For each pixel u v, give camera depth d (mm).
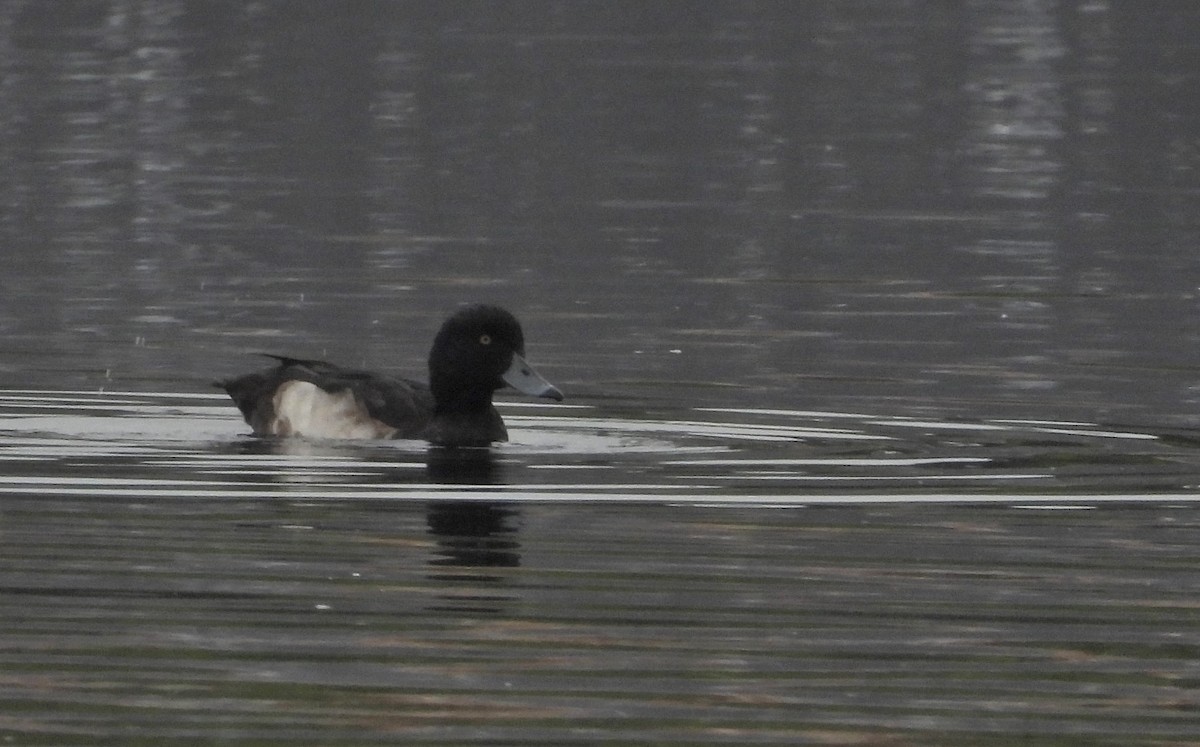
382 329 20453
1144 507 12453
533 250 25406
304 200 29406
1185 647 9562
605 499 12570
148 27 48719
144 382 17203
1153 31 48938
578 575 10734
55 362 18094
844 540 11562
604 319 20703
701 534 11656
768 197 29734
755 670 9156
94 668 9102
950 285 22781
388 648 9438
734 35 48781
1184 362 18172
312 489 12758
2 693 8766
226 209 28625
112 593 10305
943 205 29016
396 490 12766
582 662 9250
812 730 8391
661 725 8430
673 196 29859
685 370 17938
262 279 23219
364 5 52938
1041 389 16922
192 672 9062
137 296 22062
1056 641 9656
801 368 18000
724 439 14742
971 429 15164
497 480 13109
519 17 51594
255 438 14625
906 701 8766
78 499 12352
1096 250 25172
